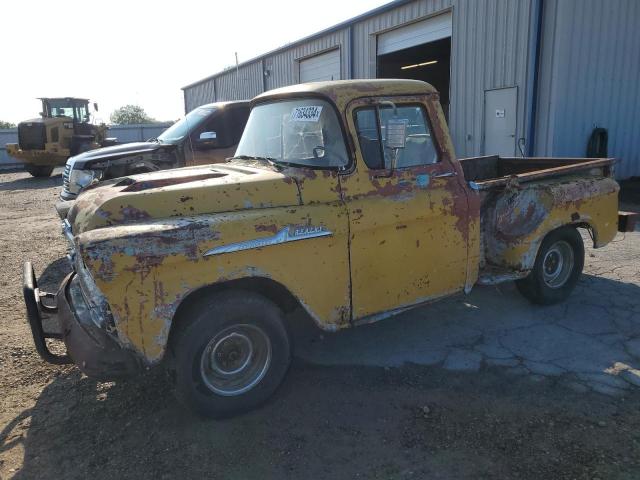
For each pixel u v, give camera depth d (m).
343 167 3.64
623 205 9.61
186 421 3.36
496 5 11.33
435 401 3.51
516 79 11.10
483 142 12.18
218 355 3.28
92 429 3.31
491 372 3.87
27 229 9.84
